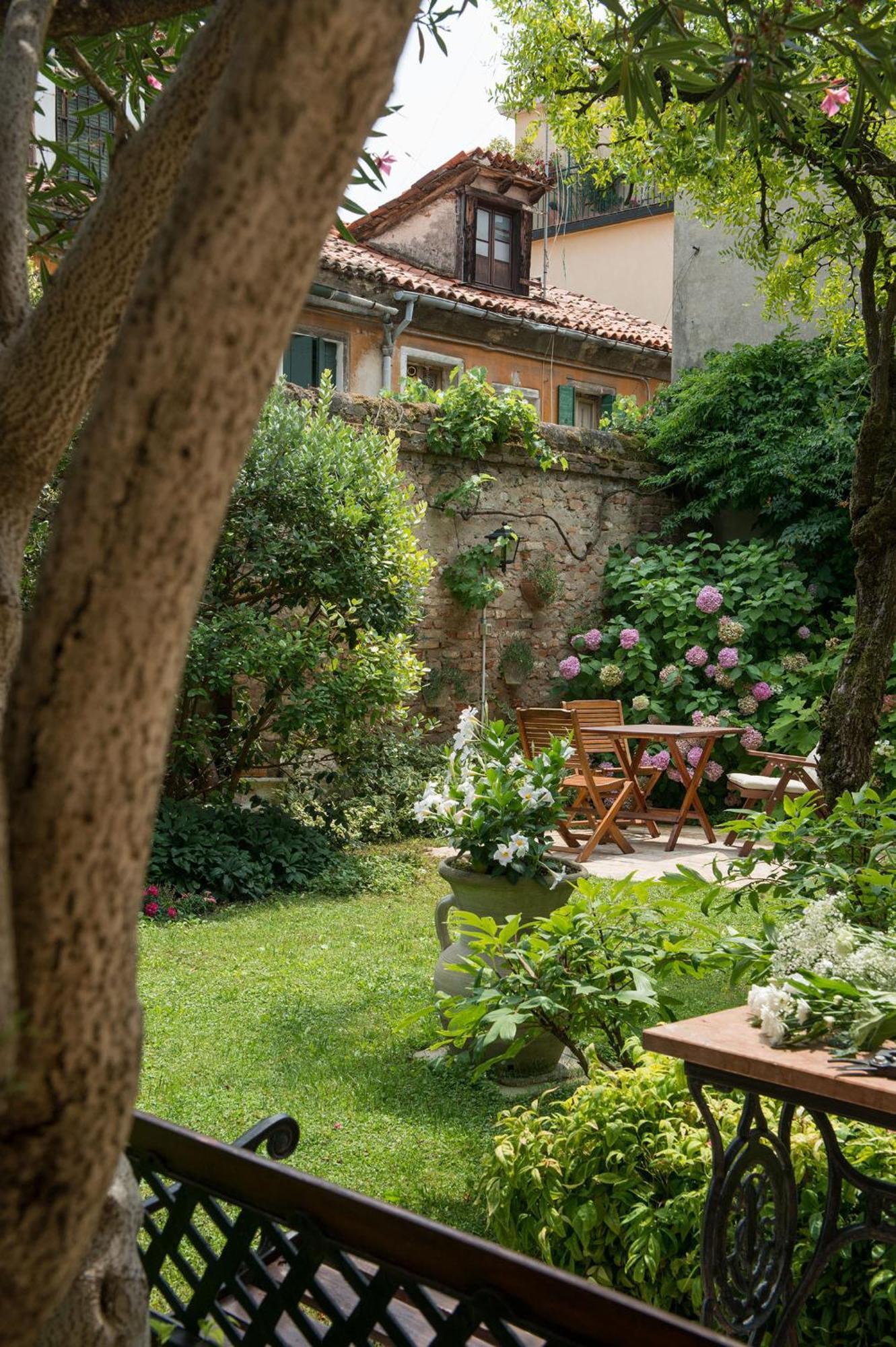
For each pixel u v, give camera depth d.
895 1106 1.94
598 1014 3.18
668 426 11.91
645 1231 2.56
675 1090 3.00
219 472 0.71
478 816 4.39
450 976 4.55
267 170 0.67
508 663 11.08
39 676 0.72
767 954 2.75
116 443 0.70
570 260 18.75
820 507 10.95
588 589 11.87
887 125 5.38
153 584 0.70
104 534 0.70
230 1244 1.56
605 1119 2.85
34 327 1.18
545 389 14.16
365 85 0.68
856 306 6.80
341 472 8.30
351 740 8.58
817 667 10.29
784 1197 2.37
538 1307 1.21
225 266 0.68
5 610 1.21
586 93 5.34
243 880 7.24
